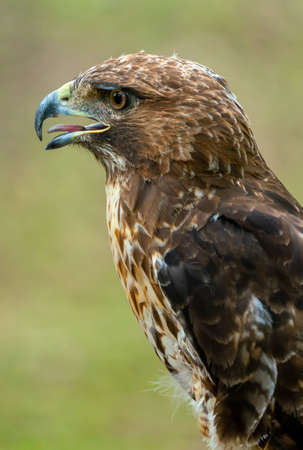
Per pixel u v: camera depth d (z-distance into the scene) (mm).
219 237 6230
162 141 6527
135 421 12891
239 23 23047
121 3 23516
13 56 22172
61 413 13031
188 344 6344
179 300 6227
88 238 18500
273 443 6254
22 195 19766
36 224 18922
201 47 22453
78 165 20281
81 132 6914
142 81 6617
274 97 21219
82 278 17297
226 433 6070
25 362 14367
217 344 6074
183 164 6504
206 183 6477
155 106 6586
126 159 6672
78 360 14258
